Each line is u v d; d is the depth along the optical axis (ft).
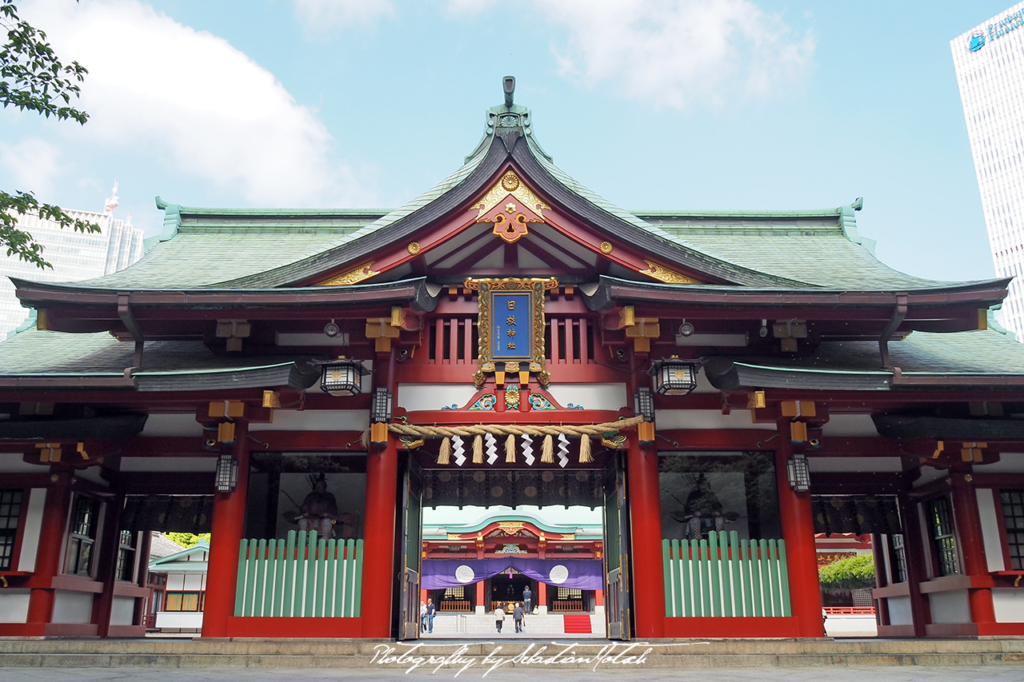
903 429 45.37
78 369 44.86
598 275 47.57
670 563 43.01
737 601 42.50
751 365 40.96
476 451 43.50
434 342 47.29
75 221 36.14
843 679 31.65
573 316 47.39
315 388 46.06
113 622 51.21
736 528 50.52
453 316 47.24
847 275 53.01
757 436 45.44
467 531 134.10
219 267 55.57
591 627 133.28
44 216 35.37
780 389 42.37
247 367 41.22
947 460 45.93
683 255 43.96
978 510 45.52
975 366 46.85
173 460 50.21
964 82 411.75
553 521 139.03
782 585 42.88
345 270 44.06
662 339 45.68
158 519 51.19
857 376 41.78
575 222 44.80
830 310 43.09
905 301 42.27
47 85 34.14
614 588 46.16
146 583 55.98
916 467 49.19
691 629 41.88
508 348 45.80
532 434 44.78
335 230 65.62
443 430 43.75
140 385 41.27
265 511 50.93
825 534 52.80
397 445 44.37
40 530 44.24
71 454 44.50
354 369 42.68
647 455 43.88
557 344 46.83
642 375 44.83
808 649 39.52
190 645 38.83
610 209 45.88
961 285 42.09
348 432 45.11
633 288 41.78
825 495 52.03
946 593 47.67
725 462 48.80
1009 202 384.27
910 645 40.09
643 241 44.32
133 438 47.01
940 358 48.47
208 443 44.32
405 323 43.83
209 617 41.32
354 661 37.37
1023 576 44.01
